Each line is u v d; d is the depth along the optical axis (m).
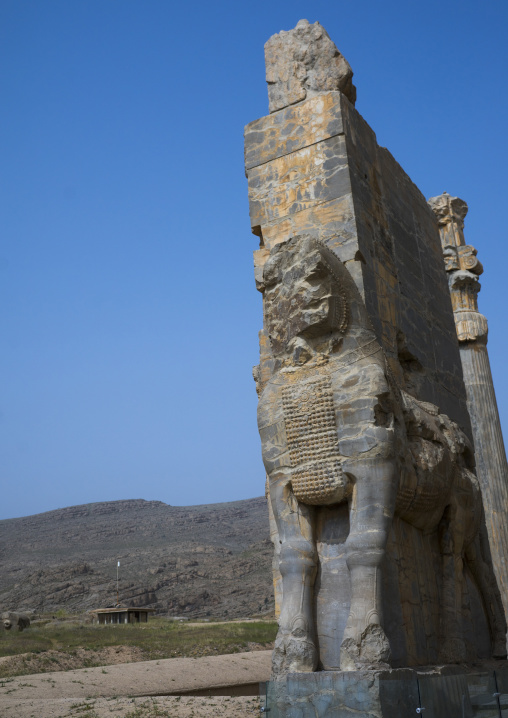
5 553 103.12
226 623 32.75
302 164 8.14
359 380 6.57
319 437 6.59
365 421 6.45
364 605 6.01
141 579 73.50
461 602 7.82
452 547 7.93
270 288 7.18
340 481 6.45
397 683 5.60
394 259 8.64
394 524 6.93
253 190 8.40
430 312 9.59
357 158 8.20
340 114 8.02
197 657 19.48
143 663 17.94
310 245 6.77
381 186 8.77
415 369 8.82
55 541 111.19
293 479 6.64
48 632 25.30
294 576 6.46
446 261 15.05
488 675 6.40
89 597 66.00
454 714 5.82
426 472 7.29
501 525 13.46
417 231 9.80
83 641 22.48
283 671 6.13
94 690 14.31
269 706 5.94
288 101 8.42
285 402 6.80
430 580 7.57
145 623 31.38
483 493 13.72
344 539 6.57
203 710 8.86
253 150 8.52
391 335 8.05
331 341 6.79
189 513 131.00
